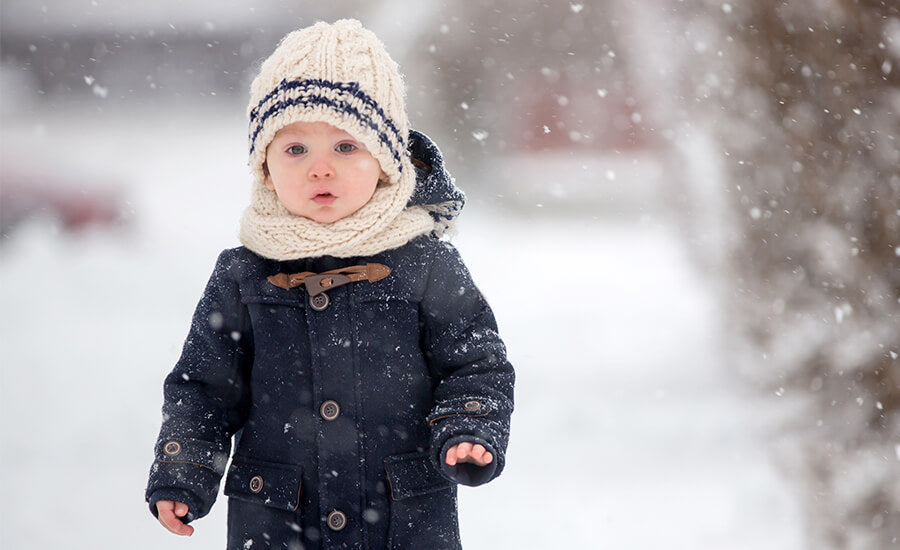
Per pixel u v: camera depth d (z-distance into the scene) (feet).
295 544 30.32
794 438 50.29
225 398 32.14
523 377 93.56
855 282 48.80
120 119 387.34
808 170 50.34
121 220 226.99
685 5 59.57
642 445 73.05
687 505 61.77
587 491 65.16
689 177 58.23
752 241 52.75
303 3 382.42
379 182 32.53
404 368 31.09
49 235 215.72
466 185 252.21
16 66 408.26
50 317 132.87
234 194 273.13
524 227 220.64
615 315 118.83
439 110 254.68
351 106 30.83
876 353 48.34
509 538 57.93
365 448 30.50
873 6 48.19
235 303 32.12
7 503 63.57
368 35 32.50
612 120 252.21
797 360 50.72
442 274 31.76
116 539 57.21
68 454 74.28
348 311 31.09
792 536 55.67
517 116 255.29
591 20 252.62
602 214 239.30
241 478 30.96
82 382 95.86
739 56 53.26
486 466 28.94
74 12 410.93
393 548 30.14
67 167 258.98
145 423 81.87
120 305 142.31
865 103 48.44
